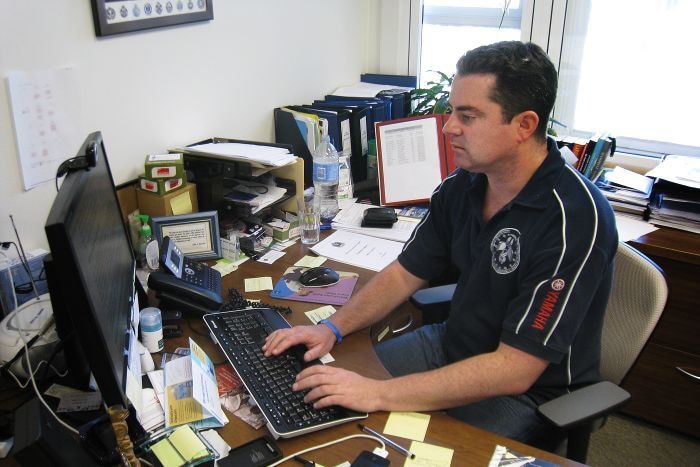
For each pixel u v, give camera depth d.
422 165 2.08
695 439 2.07
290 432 0.98
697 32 2.24
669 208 1.99
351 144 2.28
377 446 0.98
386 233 1.85
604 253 1.13
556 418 1.08
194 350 1.15
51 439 0.85
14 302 1.23
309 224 1.76
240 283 1.52
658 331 1.96
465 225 1.39
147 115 1.69
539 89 1.12
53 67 1.39
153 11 1.61
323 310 1.40
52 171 1.44
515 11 2.65
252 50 2.06
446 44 2.88
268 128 2.24
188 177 1.72
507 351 1.12
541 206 1.20
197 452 0.92
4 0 1.26
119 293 1.01
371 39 2.88
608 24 2.39
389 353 1.49
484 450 0.98
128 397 0.88
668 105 2.39
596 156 2.19
